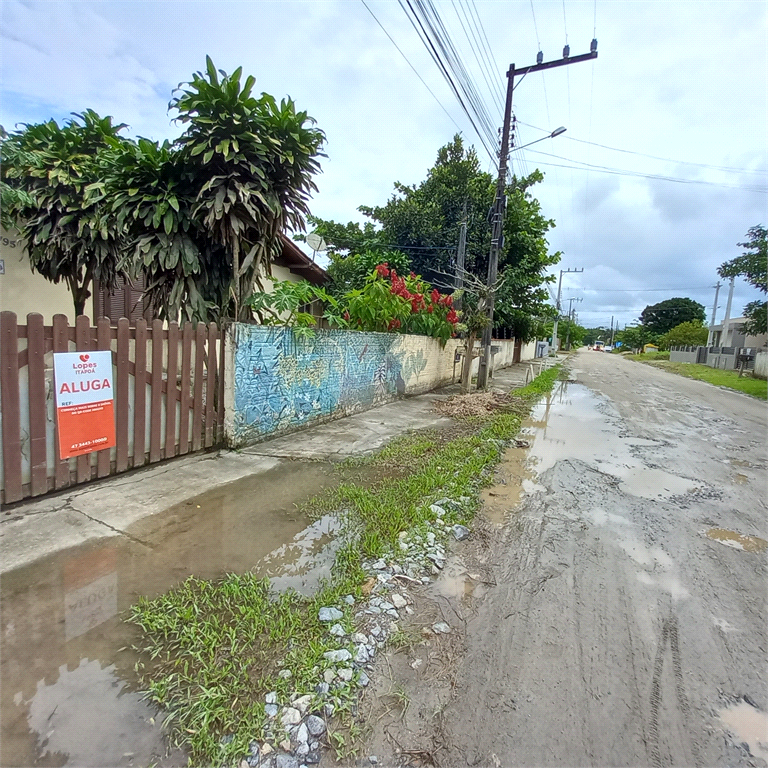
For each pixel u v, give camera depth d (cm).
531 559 326
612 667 219
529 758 168
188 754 160
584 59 1058
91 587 250
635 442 728
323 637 223
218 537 317
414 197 1802
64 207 602
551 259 2102
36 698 177
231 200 488
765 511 442
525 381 1562
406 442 598
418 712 187
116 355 387
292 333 593
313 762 161
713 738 182
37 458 337
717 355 2959
